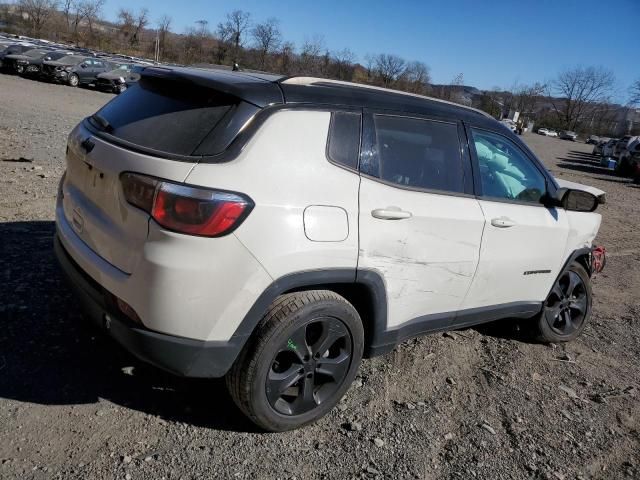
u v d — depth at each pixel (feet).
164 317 8.59
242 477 8.91
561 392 13.16
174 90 10.07
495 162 12.94
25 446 8.87
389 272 10.50
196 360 8.89
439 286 11.59
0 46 113.91
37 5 262.06
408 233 10.63
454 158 11.91
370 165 10.37
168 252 8.43
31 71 98.63
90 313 9.74
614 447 11.29
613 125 355.97
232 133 8.91
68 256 10.48
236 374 9.36
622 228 37.11
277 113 9.31
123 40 285.64
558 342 15.81
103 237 9.31
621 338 17.08
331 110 9.95
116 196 9.09
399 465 9.77
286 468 9.28
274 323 9.21
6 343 11.39
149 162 8.71
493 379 13.26
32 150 32.48
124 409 10.11
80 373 10.89
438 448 10.42
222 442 9.65
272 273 8.98
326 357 10.33
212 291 8.62
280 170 9.11
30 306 12.94
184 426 9.91
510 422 11.60
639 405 13.05
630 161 80.53
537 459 10.55
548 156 115.03
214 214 8.43
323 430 10.43
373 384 12.20
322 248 9.41
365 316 10.84
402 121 11.07
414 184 11.07
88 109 65.57
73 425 9.50
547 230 13.70
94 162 9.66
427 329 12.04
